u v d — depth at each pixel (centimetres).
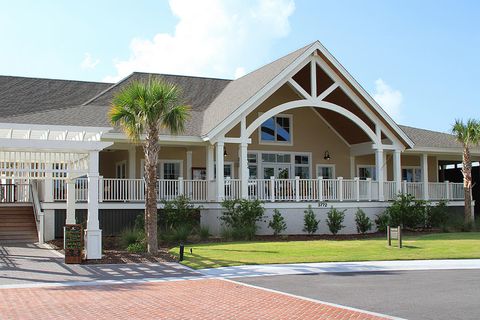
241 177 2512
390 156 3278
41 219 2267
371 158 3241
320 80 2755
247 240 2333
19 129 1869
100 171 2938
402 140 2836
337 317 951
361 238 2456
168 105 1931
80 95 2945
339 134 3141
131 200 2450
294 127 3045
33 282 1361
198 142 2536
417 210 2727
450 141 3253
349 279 1400
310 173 3061
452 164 3878
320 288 1262
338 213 2602
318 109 3059
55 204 2347
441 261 1727
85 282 1361
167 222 2397
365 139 3011
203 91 3080
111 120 1911
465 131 2898
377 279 1398
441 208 2852
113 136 2331
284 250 1925
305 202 2611
